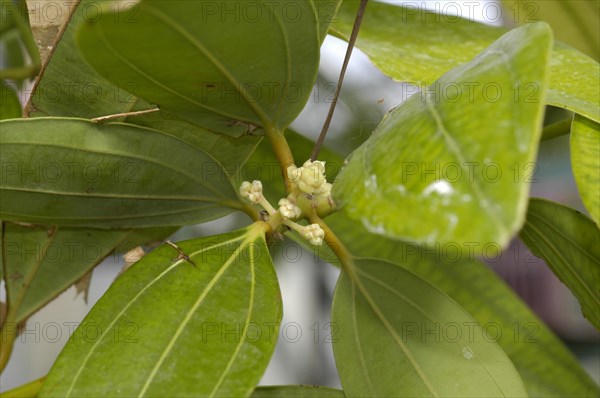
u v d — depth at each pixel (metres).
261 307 0.39
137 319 0.39
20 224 0.46
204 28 0.35
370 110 0.62
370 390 0.42
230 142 0.44
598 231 0.43
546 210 0.45
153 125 0.43
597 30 0.52
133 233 0.48
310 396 0.43
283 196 0.52
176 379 0.37
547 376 0.54
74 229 0.47
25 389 0.45
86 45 0.35
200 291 0.40
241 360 0.37
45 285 0.48
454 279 0.56
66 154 0.41
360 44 0.47
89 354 0.38
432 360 0.42
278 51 0.37
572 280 0.46
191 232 0.65
